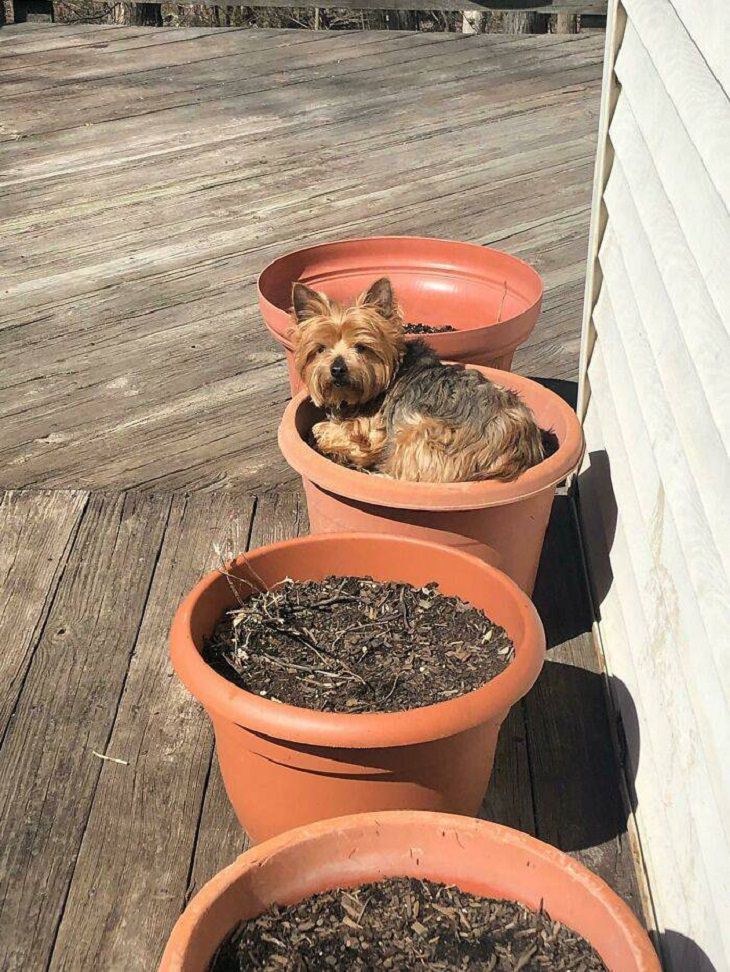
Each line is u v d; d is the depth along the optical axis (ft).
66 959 4.26
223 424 7.60
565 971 3.52
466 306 7.14
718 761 3.74
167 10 21.16
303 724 3.87
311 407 6.28
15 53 15.42
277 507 6.77
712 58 4.25
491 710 3.97
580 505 6.73
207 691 4.03
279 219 10.66
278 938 3.64
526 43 16.78
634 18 5.56
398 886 3.80
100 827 4.76
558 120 13.61
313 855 3.77
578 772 5.11
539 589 6.25
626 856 4.73
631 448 5.52
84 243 10.08
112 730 5.22
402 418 5.73
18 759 5.05
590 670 5.69
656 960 3.36
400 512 5.13
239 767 4.27
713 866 3.75
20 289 9.25
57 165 11.76
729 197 3.83
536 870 3.72
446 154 12.39
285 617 4.72
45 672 5.52
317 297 6.15
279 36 16.69
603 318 6.39
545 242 10.30
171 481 6.97
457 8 17.10
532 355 8.50
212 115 13.39
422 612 4.78
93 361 8.29
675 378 4.64
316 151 12.37
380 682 4.38
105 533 6.48
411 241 7.16
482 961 3.57
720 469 3.92
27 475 6.98
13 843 4.67
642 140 5.53
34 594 6.02
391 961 3.58
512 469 5.19
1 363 8.22
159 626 5.84
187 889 4.52
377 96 14.25
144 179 11.48
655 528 4.94
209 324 8.86
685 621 4.33
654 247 5.07
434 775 4.10
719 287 4.00
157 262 9.78
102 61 15.21
